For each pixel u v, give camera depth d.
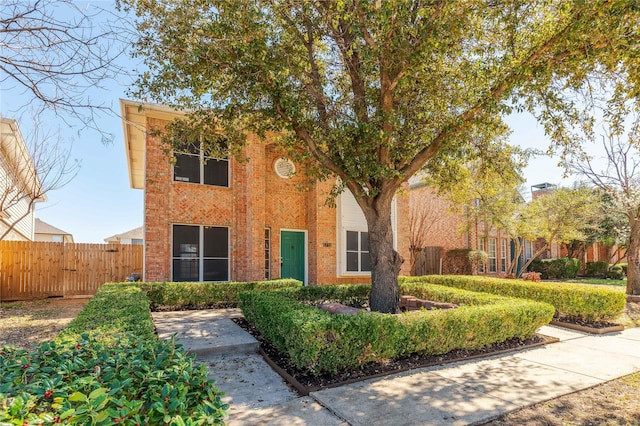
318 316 5.65
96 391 1.85
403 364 5.75
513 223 16.91
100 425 1.74
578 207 16.12
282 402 4.52
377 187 8.39
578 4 5.04
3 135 10.58
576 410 4.26
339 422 3.95
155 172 11.80
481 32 7.02
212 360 6.28
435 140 7.75
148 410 2.02
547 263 23.89
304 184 11.91
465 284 12.34
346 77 8.89
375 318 5.55
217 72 7.16
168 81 7.36
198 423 1.85
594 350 6.82
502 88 6.64
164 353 2.68
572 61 6.16
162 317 9.38
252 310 7.65
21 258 13.32
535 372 5.54
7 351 2.88
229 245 13.00
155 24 6.68
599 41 5.65
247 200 13.12
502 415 4.11
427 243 21.67
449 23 6.01
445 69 7.86
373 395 4.64
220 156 9.80
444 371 5.57
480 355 6.36
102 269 14.44
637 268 13.36
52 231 35.16
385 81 7.50
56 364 2.61
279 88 6.82
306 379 5.16
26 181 13.70
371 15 6.02
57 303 12.36
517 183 11.18
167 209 12.01
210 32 6.30
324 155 8.07
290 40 7.19
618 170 12.99
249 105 7.48
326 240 14.21
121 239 36.81
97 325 4.64
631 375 5.44
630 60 5.57
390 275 8.29
